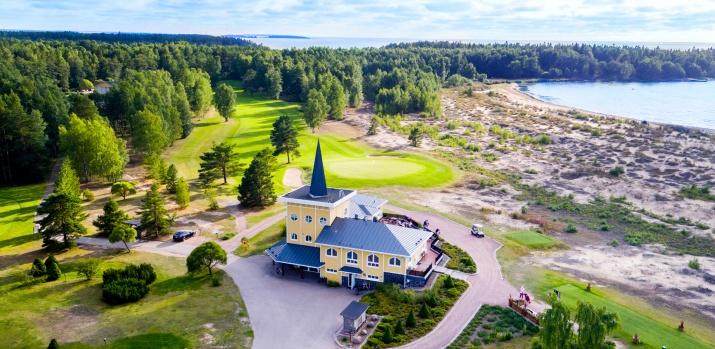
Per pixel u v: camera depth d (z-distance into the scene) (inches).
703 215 3553.2
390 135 6102.4
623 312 2197.3
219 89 6368.1
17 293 2289.6
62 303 2224.4
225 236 3061.0
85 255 2770.7
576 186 4256.9
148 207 3002.0
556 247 3021.7
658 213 3646.7
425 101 7485.2
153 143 4419.3
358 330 2058.3
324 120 6919.3
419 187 4082.2
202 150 5157.5
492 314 2182.6
